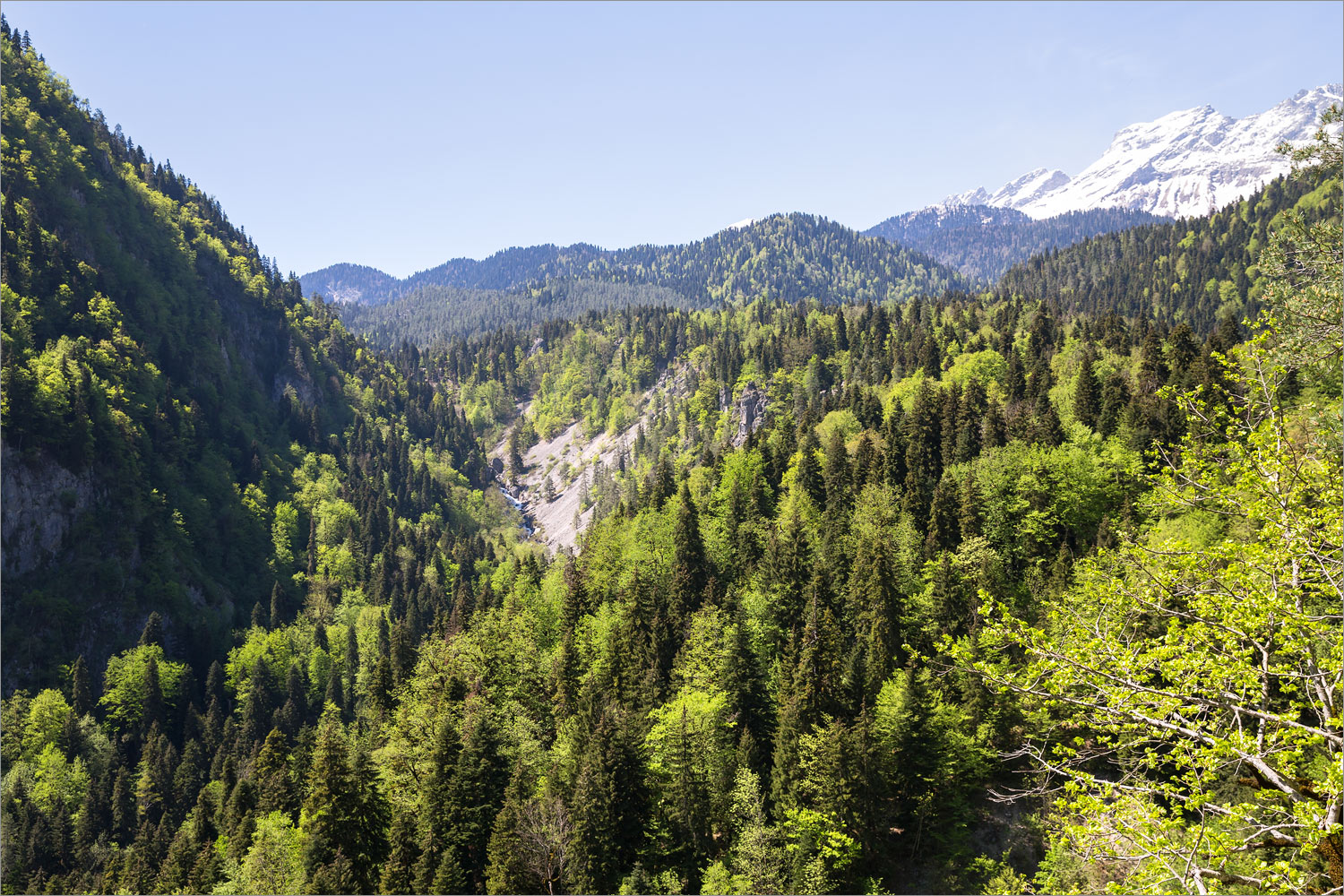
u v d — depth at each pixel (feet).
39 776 406.21
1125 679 63.93
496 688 273.95
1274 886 56.75
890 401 515.91
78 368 649.61
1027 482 270.26
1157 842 58.65
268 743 306.14
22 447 569.64
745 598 273.75
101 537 601.62
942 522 273.13
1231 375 77.56
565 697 259.80
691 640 252.42
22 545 555.28
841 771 181.57
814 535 310.45
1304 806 54.34
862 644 228.84
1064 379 420.77
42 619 541.75
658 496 435.94
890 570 237.66
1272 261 94.89
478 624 330.75
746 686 215.31
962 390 442.09
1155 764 65.05
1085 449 301.02
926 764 191.83
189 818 359.25
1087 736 138.31
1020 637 71.61
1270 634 63.93
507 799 195.83
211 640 591.37
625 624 277.44
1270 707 69.41
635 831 189.57
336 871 192.24
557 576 421.18
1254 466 70.79
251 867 217.15
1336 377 88.79
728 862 189.57
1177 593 70.44
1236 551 67.62
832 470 363.76
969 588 232.53
